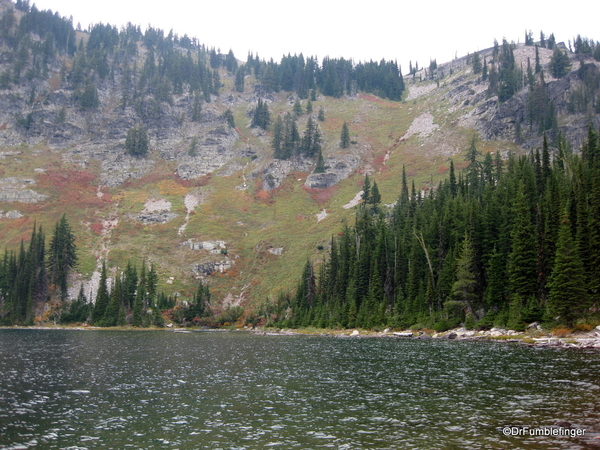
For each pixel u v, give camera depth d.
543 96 189.62
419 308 88.19
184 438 20.33
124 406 26.77
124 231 175.50
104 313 130.62
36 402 27.88
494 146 193.75
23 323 128.62
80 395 29.92
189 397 29.08
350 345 63.94
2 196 183.25
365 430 20.83
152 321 130.75
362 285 108.19
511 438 18.64
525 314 65.06
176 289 147.75
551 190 77.81
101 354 55.25
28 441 20.11
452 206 100.19
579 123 173.88
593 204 63.66
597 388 27.12
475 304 80.50
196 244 170.50
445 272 85.81
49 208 181.25
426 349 53.91
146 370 41.31
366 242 117.94
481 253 83.50
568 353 43.09
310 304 124.12
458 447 17.84
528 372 33.41
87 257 154.75
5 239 160.38
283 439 19.84
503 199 90.06
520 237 71.38
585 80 193.00
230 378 36.38
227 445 19.23
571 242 60.72
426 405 25.23
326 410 24.97
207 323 133.75
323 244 156.12
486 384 30.02
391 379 34.00
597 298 59.56
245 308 139.25
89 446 19.41
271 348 62.44
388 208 163.38
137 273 149.62
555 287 60.53
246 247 171.75
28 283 136.00
